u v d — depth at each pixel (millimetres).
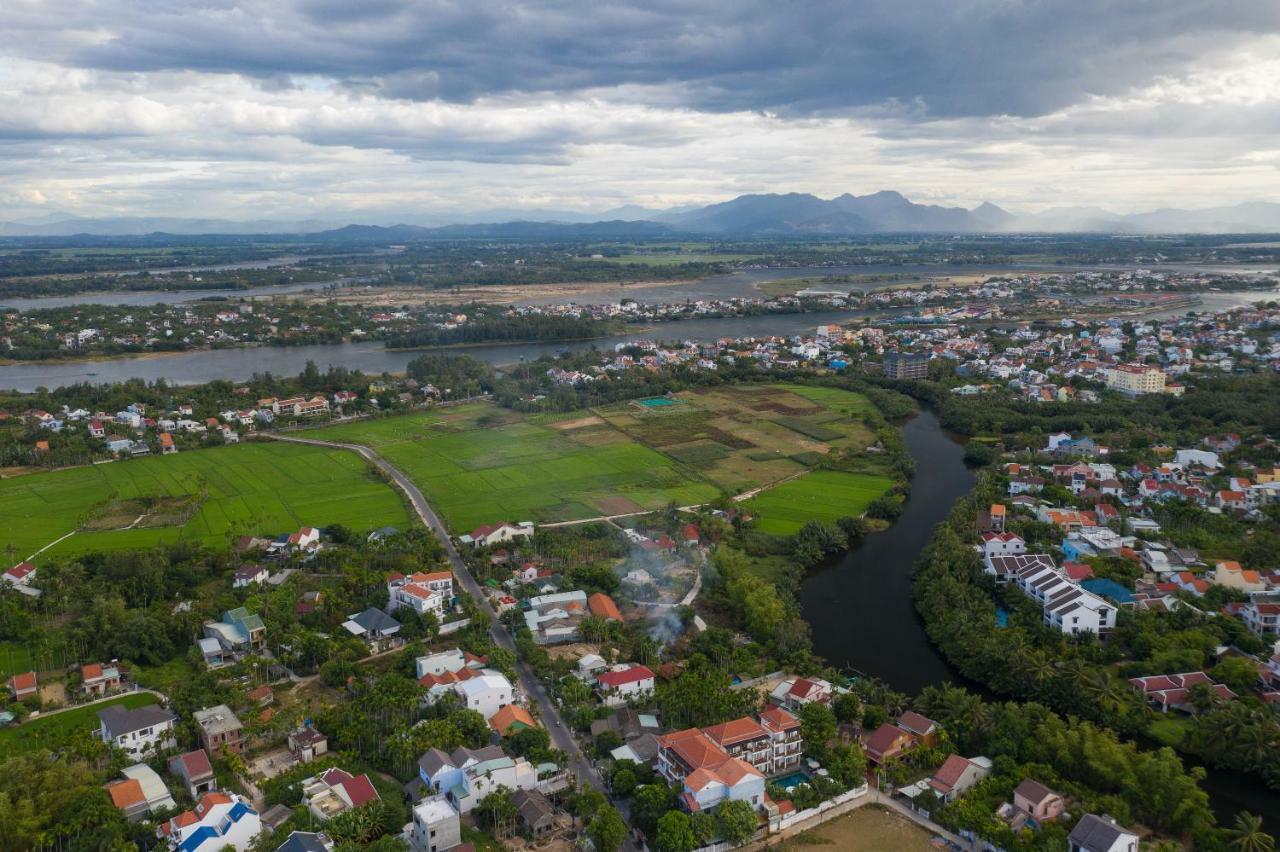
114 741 184750
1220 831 154125
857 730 193000
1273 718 182375
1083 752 172375
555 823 164625
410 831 159250
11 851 151750
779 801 167000
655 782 171500
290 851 146875
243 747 189250
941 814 163500
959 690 196500
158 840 155250
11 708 198375
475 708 198125
